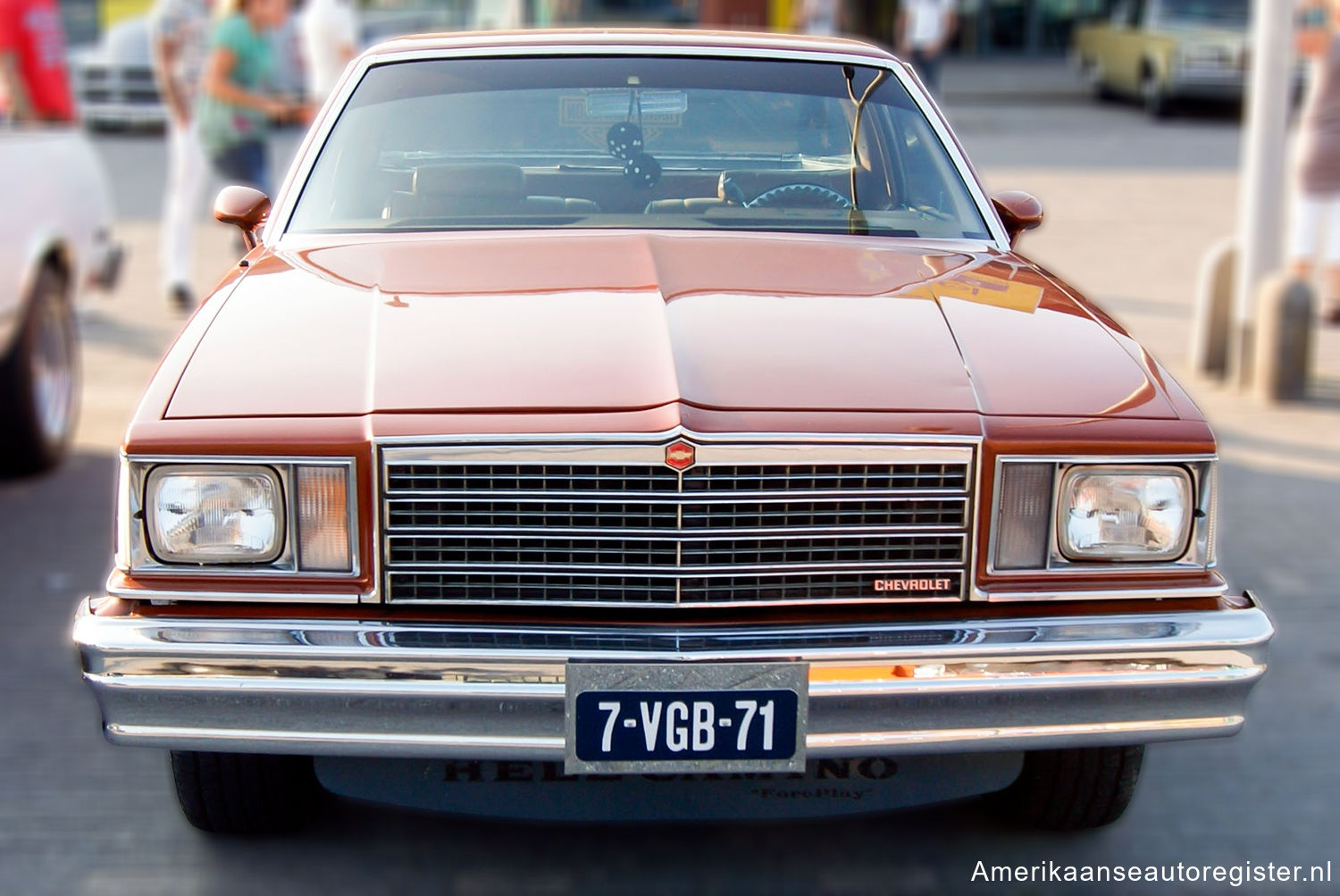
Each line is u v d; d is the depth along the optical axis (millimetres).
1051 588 2771
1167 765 3746
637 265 3258
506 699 2611
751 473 2660
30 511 5562
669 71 3961
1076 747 2734
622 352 2812
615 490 2650
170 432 2676
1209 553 2826
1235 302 7477
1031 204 3982
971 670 2656
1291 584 4926
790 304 3076
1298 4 7141
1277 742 3854
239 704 2627
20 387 5703
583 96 3896
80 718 3916
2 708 3961
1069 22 27094
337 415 2686
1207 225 11883
